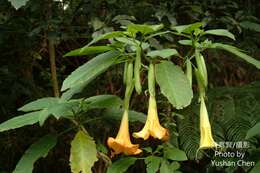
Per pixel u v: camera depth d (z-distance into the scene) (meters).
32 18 2.57
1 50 2.70
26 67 2.75
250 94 2.47
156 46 2.30
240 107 2.39
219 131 2.33
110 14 2.54
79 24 2.68
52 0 2.51
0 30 2.58
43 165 2.85
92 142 1.63
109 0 2.55
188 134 2.30
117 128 2.65
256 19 2.94
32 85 2.72
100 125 2.54
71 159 1.60
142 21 2.74
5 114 2.67
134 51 1.62
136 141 2.75
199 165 2.96
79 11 2.61
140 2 2.73
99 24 2.45
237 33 3.01
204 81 1.51
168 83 1.38
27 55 2.73
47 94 2.83
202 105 1.52
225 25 2.95
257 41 3.06
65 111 1.59
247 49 2.93
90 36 2.65
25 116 1.60
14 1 1.88
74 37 2.64
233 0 3.11
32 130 2.72
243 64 3.09
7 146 2.69
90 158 1.60
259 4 3.22
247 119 2.33
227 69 3.09
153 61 1.52
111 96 1.69
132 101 2.70
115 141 1.44
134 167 2.82
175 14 2.79
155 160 1.71
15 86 2.60
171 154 1.74
